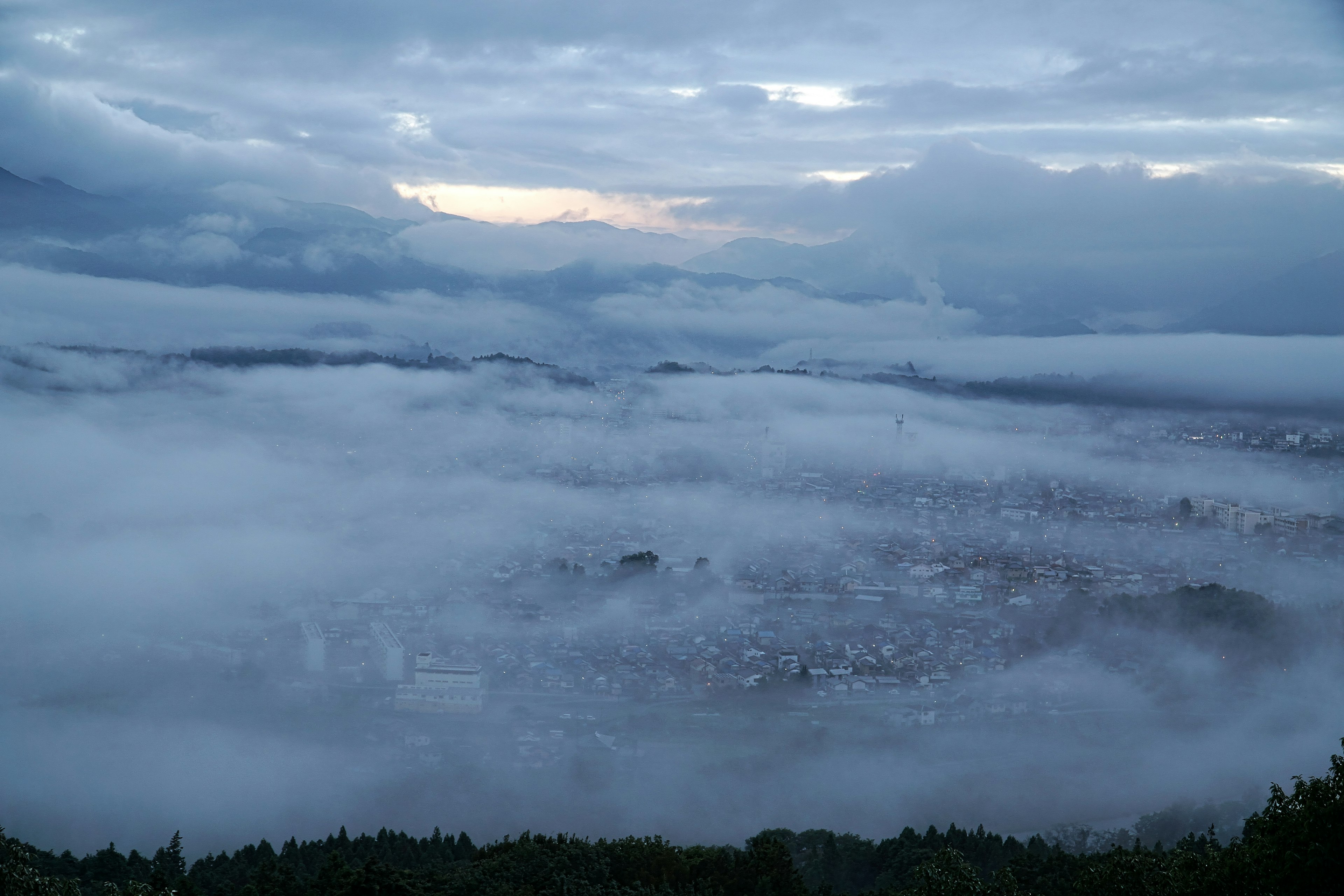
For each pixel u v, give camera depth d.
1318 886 43.62
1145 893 54.84
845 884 86.69
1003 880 60.19
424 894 71.06
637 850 79.44
